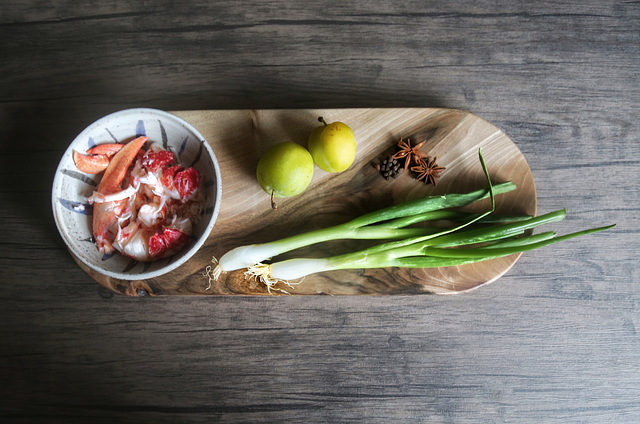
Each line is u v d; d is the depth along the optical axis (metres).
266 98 0.64
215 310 0.61
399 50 0.64
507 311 0.61
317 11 0.64
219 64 0.64
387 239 0.58
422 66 0.64
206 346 0.61
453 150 0.59
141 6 0.65
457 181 0.59
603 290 0.61
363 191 0.59
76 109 0.64
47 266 0.62
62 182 0.54
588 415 0.61
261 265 0.56
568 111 0.63
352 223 0.56
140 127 0.56
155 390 0.61
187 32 0.64
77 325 0.61
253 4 0.64
